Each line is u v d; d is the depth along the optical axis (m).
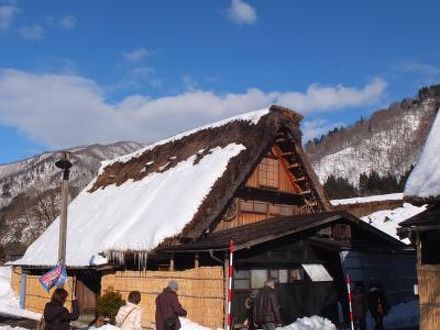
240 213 19.50
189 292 15.50
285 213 21.36
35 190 75.19
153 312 16.19
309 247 17.67
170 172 21.77
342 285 17.64
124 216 20.31
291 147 20.59
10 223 63.47
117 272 18.33
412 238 12.24
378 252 18.53
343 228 18.09
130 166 26.66
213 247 14.86
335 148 148.38
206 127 23.02
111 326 14.36
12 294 25.39
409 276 20.55
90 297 21.56
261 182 20.34
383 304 14.33
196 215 16.89
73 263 19.62
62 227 14.80
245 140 19.33
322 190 20.88
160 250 16.56
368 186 86.38
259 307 11.34
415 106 153.62
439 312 11.21
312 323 15.03
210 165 19.09
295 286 16.73
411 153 129.00
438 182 11.70
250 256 15.76
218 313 14.56
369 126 153.12
